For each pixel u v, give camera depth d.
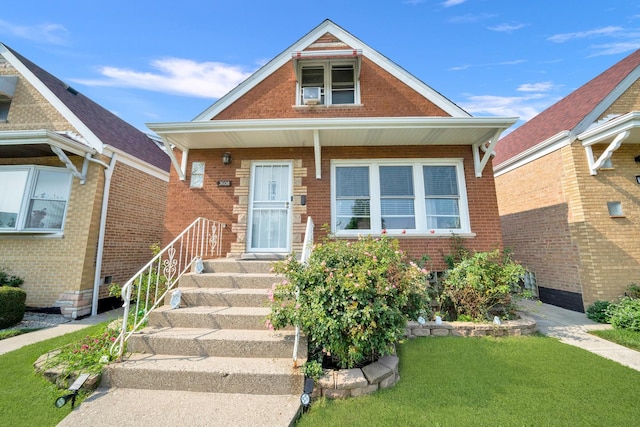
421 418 2.41
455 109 6.77
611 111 6.71
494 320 4.70
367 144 6.32
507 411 2.50
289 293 3.30
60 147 6.17
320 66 7.20
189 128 5.52
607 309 5.53
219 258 6.03
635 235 6.32
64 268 6.39
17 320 5.40
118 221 7.57
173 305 3.84
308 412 2.52
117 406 2.49
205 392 2.74
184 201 6.30
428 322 4.74
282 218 6.29
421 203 6.22
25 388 2.79
